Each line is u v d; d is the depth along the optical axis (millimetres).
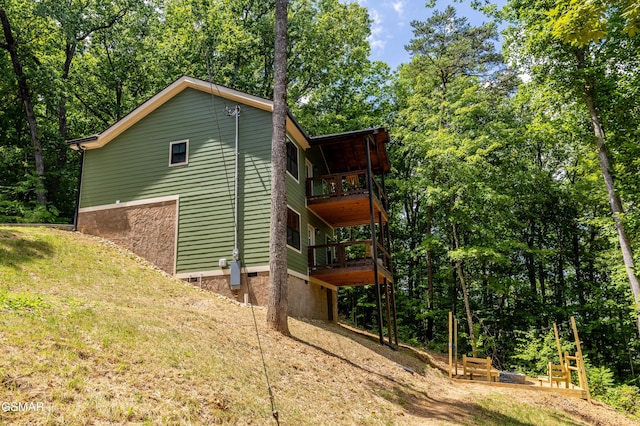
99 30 24891
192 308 10562
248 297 13297
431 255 26797
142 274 12406
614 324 23500
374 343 14664
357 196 16219
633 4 5805
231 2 27000
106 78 25219
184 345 6656
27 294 7445
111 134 16031
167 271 14188
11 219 18938
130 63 25375
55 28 22766
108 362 5152
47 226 15359
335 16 27391
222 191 14469
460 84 23766
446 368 16469
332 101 29328
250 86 27734
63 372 4523
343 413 6559
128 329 6496
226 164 14664
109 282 10797
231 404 5246
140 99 25812
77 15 22391
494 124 22250
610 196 15969
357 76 29516
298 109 27031
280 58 11328
